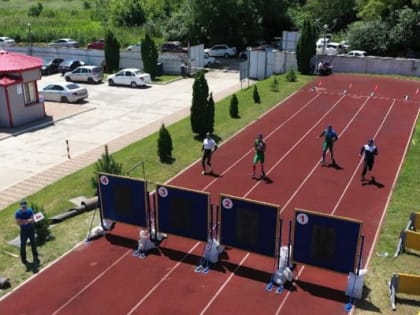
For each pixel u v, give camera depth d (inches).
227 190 759.1
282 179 796.6
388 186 764.6
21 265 572.4
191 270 556.7
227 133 1031.0
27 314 492.4
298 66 1603.1
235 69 1872.5
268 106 1232.2
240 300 505.0
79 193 757.9
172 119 1197.1
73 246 609.6
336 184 775.1
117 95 1466.5
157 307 497.0
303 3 2669.8
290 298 506.9
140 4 2628.0
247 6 2165.4
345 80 1498.5
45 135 1086.4
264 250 544.4
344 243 500.7
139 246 596.7
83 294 519.8
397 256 569.6
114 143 1021.2
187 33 2242.9
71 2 3440.0
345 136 1000.9
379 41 1866.4
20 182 828.6
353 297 502.3
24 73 1160.2
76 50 1905.8
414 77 1526.8
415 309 484.1
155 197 592.4
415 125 1066.7
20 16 2827.3
